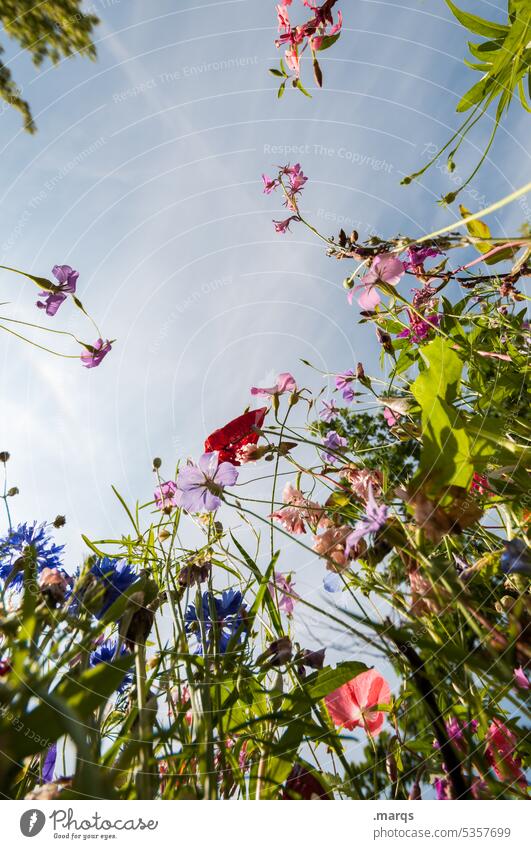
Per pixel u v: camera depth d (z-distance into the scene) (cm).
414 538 21
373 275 35
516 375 35
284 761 19
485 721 18
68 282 40
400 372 45
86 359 40
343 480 32
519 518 26
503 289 39
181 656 22
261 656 24
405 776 21
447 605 19
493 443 24
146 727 17
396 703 22
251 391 38
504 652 17
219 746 20
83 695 15
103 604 24
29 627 17
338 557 23
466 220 22
